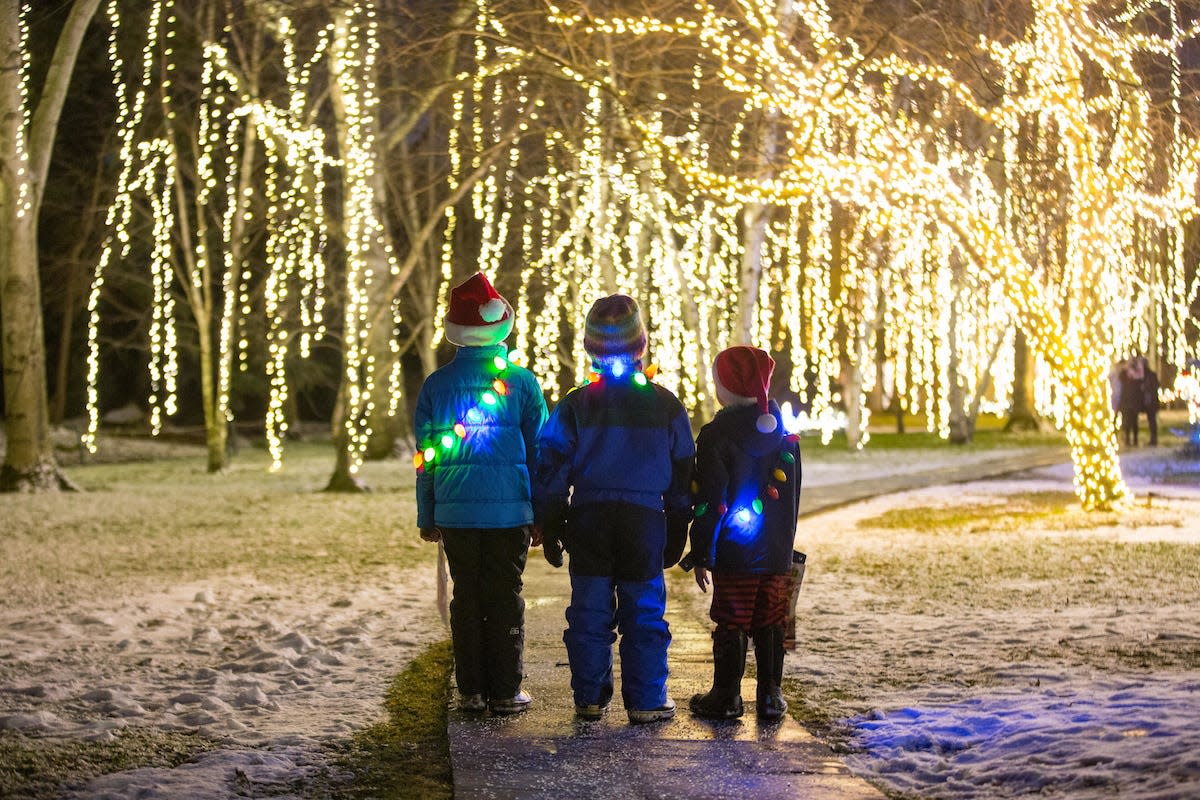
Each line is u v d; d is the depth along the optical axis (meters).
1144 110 15.09
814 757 5.15
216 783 5.09
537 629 7.99
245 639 8.46
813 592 10.09
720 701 5.74
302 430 44.84
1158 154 16.45
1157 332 34.91
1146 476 20.88
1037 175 16.12
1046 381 35.72
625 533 5.64
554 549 5.83
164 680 7.22
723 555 5.69
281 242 27.03
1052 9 14.37
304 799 4.95
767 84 14.05
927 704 6.27
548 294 27.77
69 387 43.88
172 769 5.33
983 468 23.88
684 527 5.82
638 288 25.64
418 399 5.96
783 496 5.69
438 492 5.88
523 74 14.77
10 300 21.38
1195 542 12.46
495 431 5.82
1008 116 14.31
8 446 21.55
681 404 5.77
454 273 33.50
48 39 33.91
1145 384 28.77
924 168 14.26
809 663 7.36
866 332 31.67
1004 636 7.99
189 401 45.12
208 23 24.50
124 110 25.98
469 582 5.89
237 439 39.78
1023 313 15.59
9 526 15.85
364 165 22.45
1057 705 5.99
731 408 5.73
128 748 5.69
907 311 29.50
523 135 16.70
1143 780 4.66
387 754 5.62
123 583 11.11
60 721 6.16
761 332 27.22
